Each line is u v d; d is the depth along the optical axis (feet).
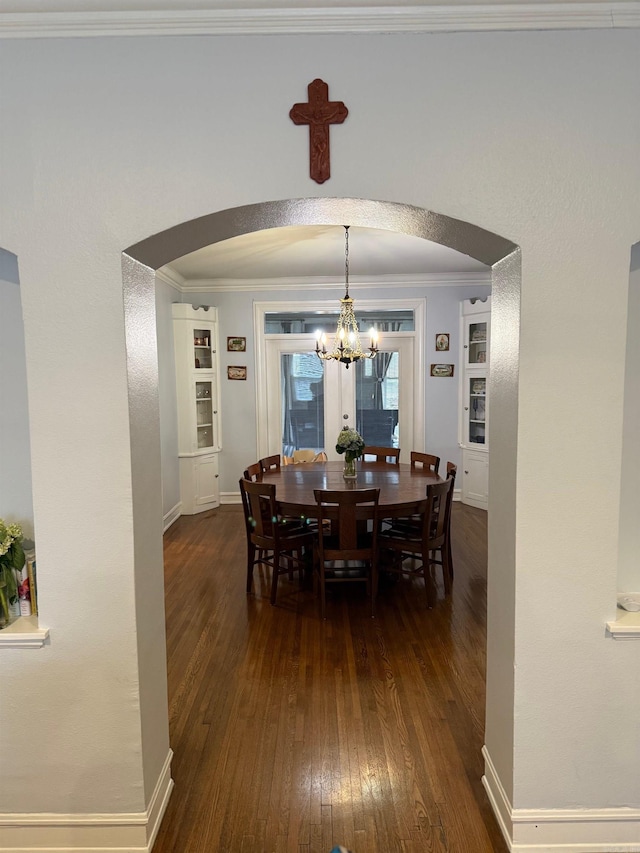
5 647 5.94
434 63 5.54
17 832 6.14
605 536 5.84
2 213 5.61
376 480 14.49
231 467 21.62
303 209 6.04
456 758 7.41
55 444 5.79
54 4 5.32
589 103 5.53
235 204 5.65
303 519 13.66
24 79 5.54
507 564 6.12
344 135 5.59
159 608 6.75
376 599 12.65
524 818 6.01
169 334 18.94
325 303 20.89
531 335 5.67
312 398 21.75
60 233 5.63
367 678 9.34
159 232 5.66
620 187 5.57
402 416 21.61
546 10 5.38
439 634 10.93
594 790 6.06
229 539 17.38
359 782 7.00
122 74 5.55
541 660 5.94
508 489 6.06
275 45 5.55
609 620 5.91
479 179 5.60
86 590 5.91
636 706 5.99
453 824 6.37
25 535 6.81
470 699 8.71
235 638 10.85
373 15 5.43
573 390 5.71
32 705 6.02
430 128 5.58
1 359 6.65
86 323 5.69
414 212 5.83
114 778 6.07
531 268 5.62
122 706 6.01
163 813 6.55
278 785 6.97
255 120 5.60
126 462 5.81
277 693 8.93
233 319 21.04
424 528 12.00
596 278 5.63
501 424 6.28
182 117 5.59
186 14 5.42
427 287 20.74
